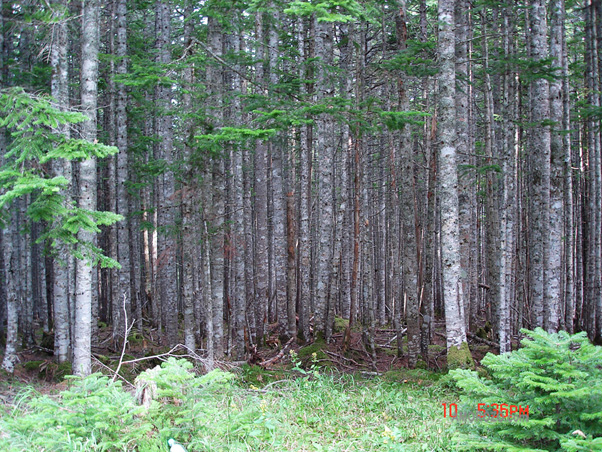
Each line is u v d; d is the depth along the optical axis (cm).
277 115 797
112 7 1235
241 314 1149
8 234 898
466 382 485
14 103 622
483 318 1817
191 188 945
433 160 1175
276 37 1303
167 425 480
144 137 1299
